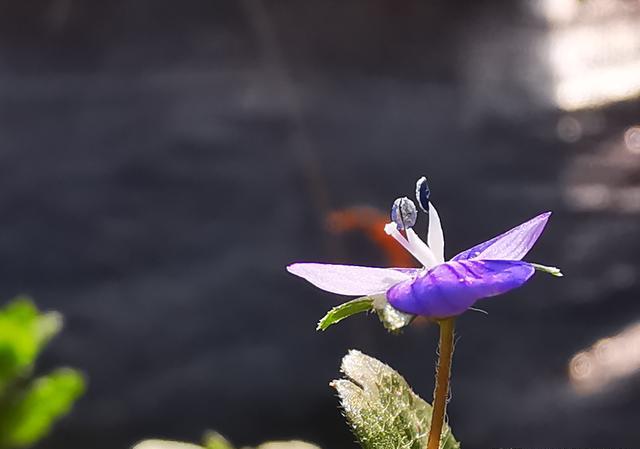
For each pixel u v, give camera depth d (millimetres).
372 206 303
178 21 467
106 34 461
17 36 458
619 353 219
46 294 253
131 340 230
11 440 100
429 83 432
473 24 507
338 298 246
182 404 208
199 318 240
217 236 282
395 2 496
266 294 250
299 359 221
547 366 219
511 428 199
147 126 358
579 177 320
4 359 100
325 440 200
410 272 79
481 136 362
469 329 235
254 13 470
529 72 446
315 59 445
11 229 287
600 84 413
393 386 81
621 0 535
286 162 331
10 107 382
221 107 376
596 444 192
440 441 79
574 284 252
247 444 199
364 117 379
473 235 289
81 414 204
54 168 326
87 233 285
